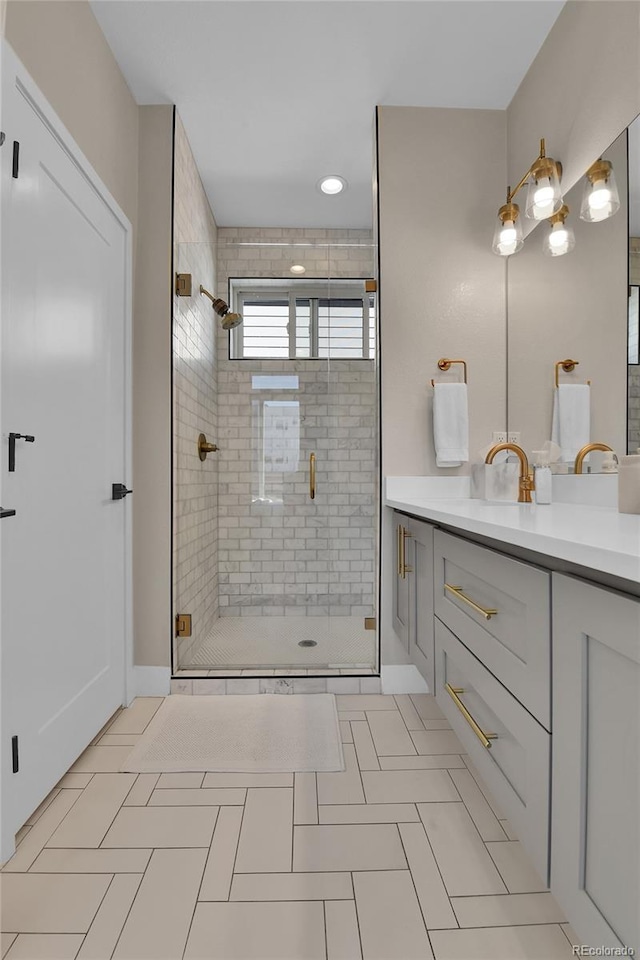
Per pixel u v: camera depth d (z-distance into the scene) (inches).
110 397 82.1
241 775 67.8
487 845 54.8
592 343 72.2
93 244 75.1
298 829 57.2
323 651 100.3
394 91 92.2
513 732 43.1
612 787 29.6
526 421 90.0
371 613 102.3
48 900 47.2
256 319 105.5
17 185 54.4
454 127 96.8
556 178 74.9
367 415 104.3
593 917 31.2
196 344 102.9
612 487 67.6
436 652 67.4
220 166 113.1
